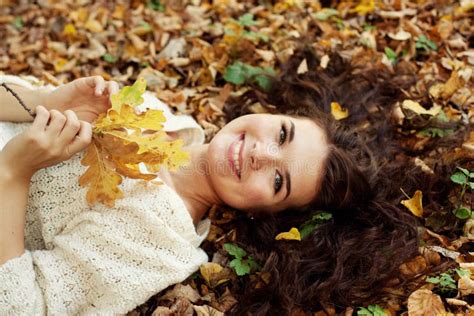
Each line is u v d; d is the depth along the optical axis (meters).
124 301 1.95
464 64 2.88
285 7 3.48
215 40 3.25
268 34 3.26
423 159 2.53
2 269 1.80
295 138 2.19
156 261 1.99
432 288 2.05
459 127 2.54
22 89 2.15
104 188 1.86
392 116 2.68
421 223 2.31
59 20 3.65
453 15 3.20
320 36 3.26
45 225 2.01
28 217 2.04
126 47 3.31
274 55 3.07
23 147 1.79
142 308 2.09
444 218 2.27
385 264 2.11
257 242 2.29
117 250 1.97
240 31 3.22
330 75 2.93
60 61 3.25
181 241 2.04
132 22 3.56
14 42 3.52
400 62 2.94
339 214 2.33
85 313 1.97
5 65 3.30
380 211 2.29
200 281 2.19
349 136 2.34
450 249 2.15
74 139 1.81
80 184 1.86
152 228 2.00
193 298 2.10
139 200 2.01
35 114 1.84
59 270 1.94
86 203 2.00
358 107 2.71
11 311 1.81
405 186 2.39
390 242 2.20
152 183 1.94
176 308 2.03
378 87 2.81
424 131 2.57
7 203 1.82
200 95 2.93
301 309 2.09
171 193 2.05
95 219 1.98
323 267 2.19
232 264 2.15
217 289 2.17
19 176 1.84
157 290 2.00
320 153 2.22
